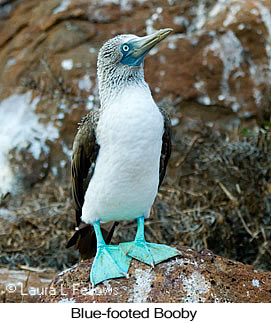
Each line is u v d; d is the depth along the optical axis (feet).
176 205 32.14
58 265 31.04
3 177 38.11
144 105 18.44
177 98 38.55
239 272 19.38
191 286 18.45
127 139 18.31
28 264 30.81
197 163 33.65
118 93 18.86
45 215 33.06
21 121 39.58
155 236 30.83
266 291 19.13
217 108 38.68
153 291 18.45
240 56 39.42
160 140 19.01
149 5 40.81
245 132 35.60
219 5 41.01
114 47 19.11
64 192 34.73
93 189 19.95
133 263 19.47
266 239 30.58
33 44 41.29
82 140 20.03
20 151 38.47
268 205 31.37
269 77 39.63
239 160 32.01
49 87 39.96
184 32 40.32
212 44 39.42
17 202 36.70
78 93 39.11
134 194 19.38
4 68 41.86
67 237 31.73
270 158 31.89
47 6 41.78
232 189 31.83
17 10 43.04
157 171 19.60
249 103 38.86
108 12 40.63
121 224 31.76
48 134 38.93
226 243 30.96
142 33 40.37
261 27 39.70
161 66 38.93
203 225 30.42
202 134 36.11
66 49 40.16
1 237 32.30
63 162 38.50
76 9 40.70
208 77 38.93
